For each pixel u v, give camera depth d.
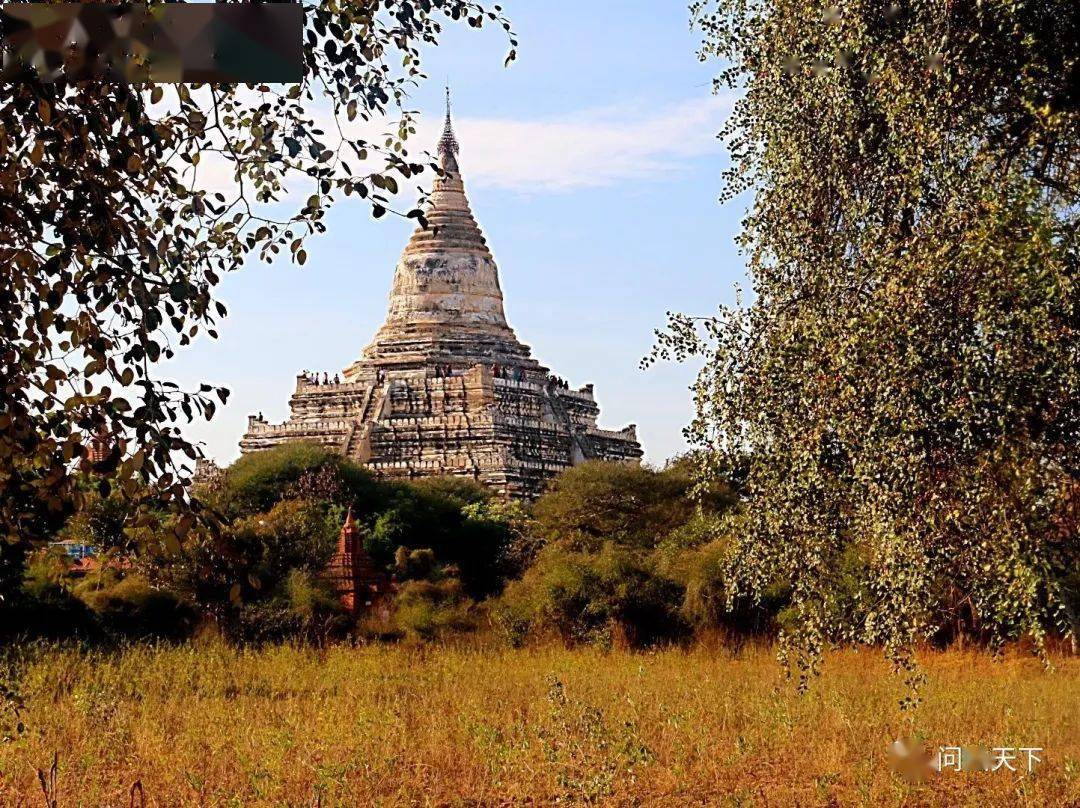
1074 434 12.27
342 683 29.17
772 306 13.96
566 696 24.97
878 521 12.41
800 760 19.97
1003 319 11.82
